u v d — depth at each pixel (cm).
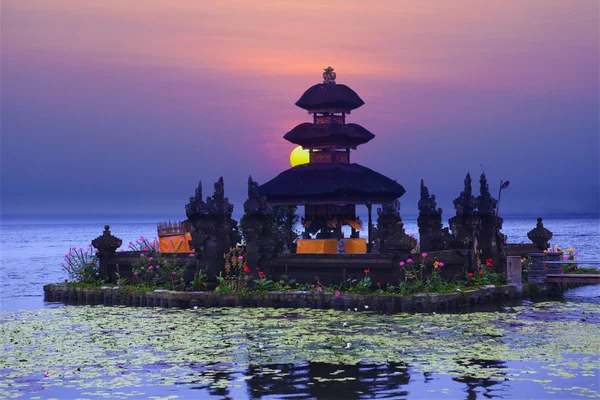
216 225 2975
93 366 1827
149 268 3050
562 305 2762
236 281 2877
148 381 1684
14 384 1670
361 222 3356
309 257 2856
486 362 1819
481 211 3234
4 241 13362
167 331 2272
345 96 3394
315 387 1627
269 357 1891
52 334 2259
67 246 10575
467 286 2927
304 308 2686
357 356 1888
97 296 3033
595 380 1644
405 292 2650
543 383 1625
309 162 3459
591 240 10488
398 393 1578
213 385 1650
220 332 2236
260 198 2958
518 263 3025
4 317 2627
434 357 1862
